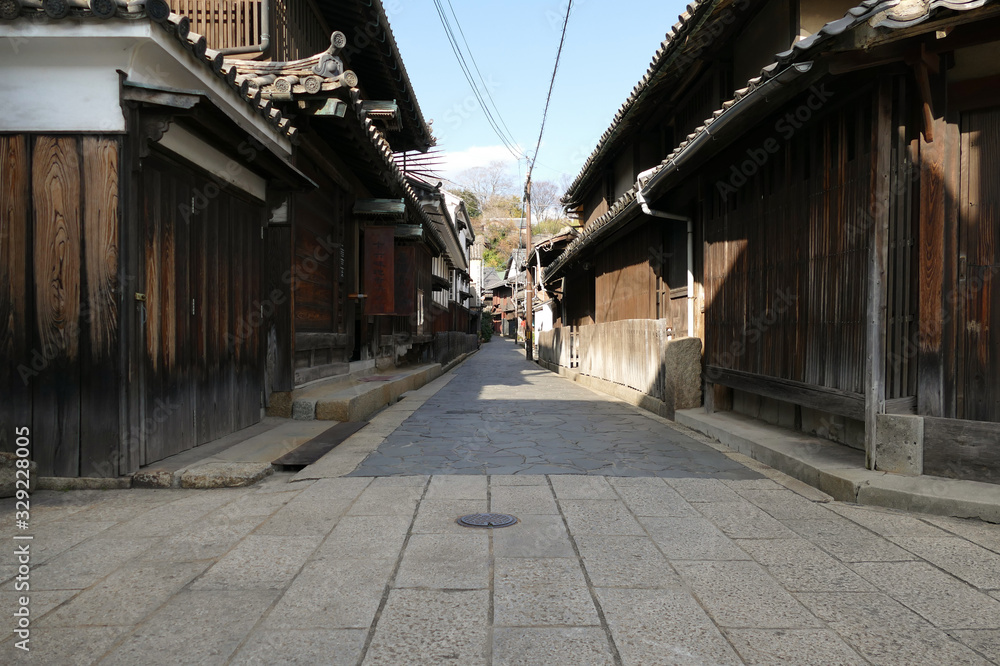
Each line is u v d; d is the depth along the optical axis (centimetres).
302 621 287
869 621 290
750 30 899
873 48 457
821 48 454
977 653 263
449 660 254
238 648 263
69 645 264
